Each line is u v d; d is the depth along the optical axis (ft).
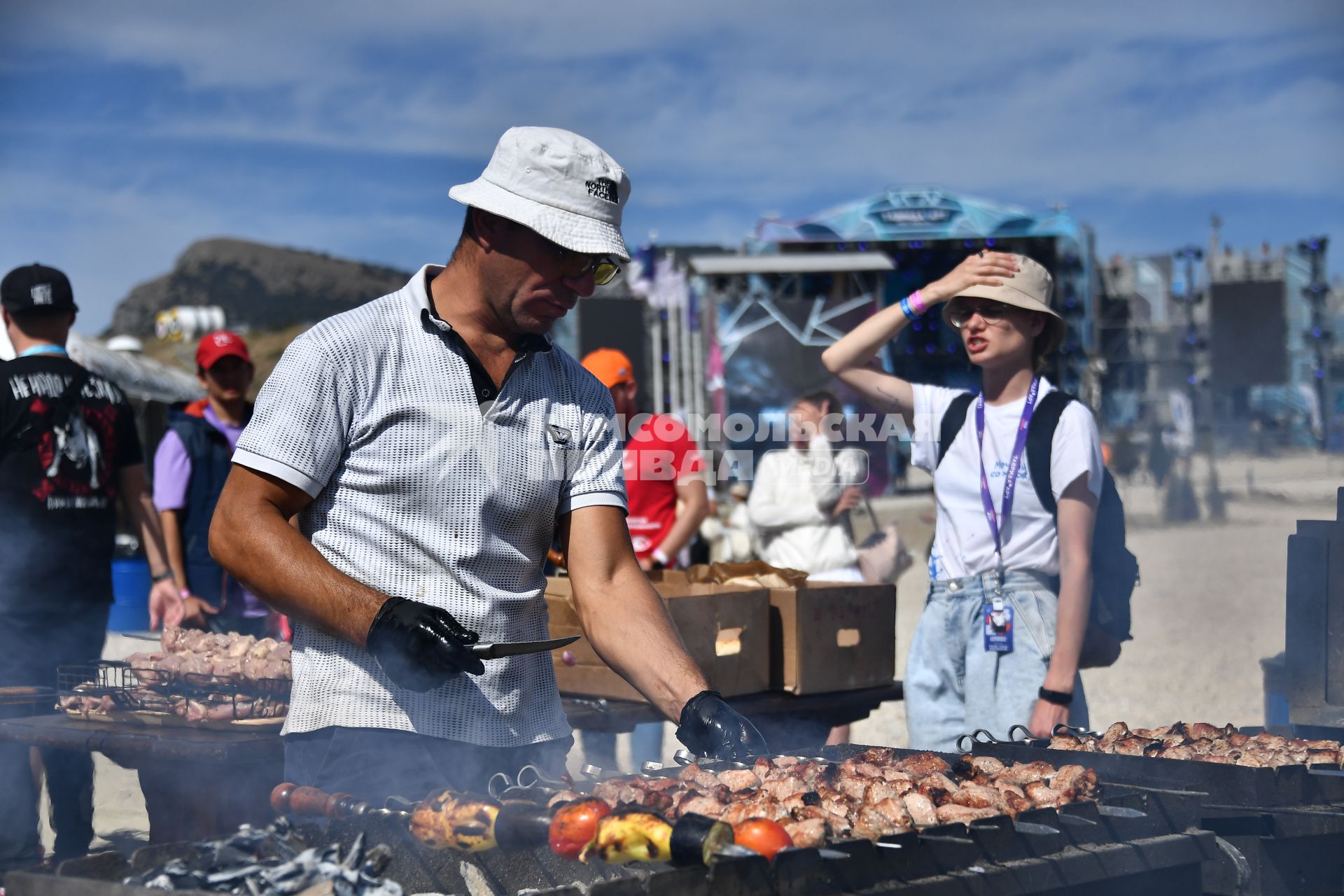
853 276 81.30
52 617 13.39
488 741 7.34
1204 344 105.70
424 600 7.26
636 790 6.44
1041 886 6.00
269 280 388.57
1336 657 10.31
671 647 7.64
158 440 56.80
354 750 7.16
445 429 7.29
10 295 13.66
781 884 5.33
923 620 11.75
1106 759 8.25
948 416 11.68
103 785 18.63
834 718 13.38
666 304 86.58
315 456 7.10
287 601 6.79
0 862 12.65
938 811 6.45
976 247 90.07
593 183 7.13
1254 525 69.05
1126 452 92.89
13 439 13.25
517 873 5.98
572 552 7.91
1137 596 42.78
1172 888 6.72
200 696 10.41
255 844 5.47
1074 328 93.40
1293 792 7.73
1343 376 112.78
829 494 17.69
